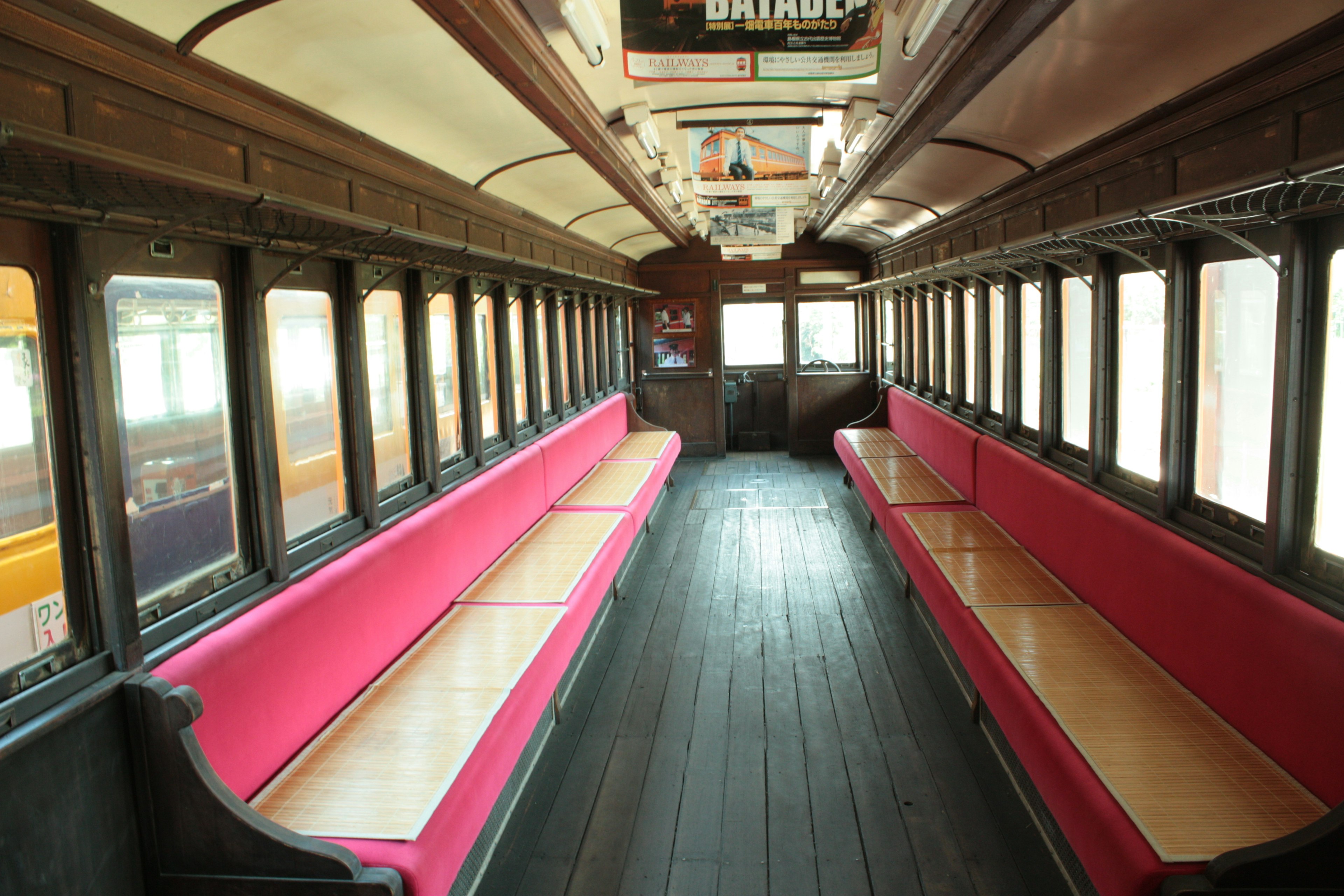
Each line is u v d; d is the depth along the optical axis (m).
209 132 2.58
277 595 3.01
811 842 3.19
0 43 1.82
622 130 4.64
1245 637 2.74
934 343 8.17
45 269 2.13
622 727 4.15
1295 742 2.48
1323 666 2.35
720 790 3.56
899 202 7.11
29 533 2.08
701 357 11.72
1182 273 3.44
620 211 7.59
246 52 2.56
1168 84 3.03
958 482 6.65
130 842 2.25
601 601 5.08
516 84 3.09
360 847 2.36
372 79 3.07
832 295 11.76
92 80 2.09
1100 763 2.63
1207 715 2.90
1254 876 2.04
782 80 2.59
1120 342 4.17
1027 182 4.96
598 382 9.89
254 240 2.87
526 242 6.44
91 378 2.20
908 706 4.28
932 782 3.57
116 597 2.26
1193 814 2.35
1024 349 5.70
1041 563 4.73
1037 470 4.89
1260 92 2.68
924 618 5.51
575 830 3.30
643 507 6.97
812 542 7.39
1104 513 3.91
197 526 2.76
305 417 3.45
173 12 2.20
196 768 2.24
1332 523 2.55
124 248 2.40
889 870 3.01
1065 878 2.93
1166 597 3.28
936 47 3.16
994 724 3.82
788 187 4.99
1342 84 2.34
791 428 11.81
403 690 3.37
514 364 6.65
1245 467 3.10
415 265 4.06
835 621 5.49
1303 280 2.62
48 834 1.98
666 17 2.54
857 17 2.54
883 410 10.05
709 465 11.34
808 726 4.10
